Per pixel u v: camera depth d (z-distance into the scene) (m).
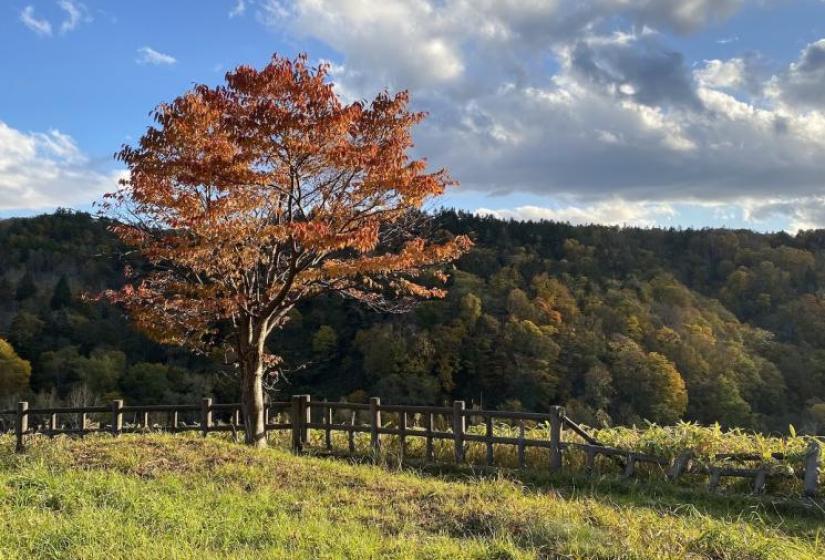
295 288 10.09
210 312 9.88
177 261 9.44
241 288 10.07
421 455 10.34
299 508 5.91
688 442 8.54
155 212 9.23
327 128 8.51
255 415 10.09
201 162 8.56
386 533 5.21
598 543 4.76
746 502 7.36
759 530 5.85
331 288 10.26
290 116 8.34
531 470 9.06
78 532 4.76
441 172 9.84
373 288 11.30
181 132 8.47
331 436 11.91
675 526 5.59
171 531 4.96
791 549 4.86
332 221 9.10
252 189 8.84
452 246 9.71
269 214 9.46
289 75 8.60
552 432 9.03
